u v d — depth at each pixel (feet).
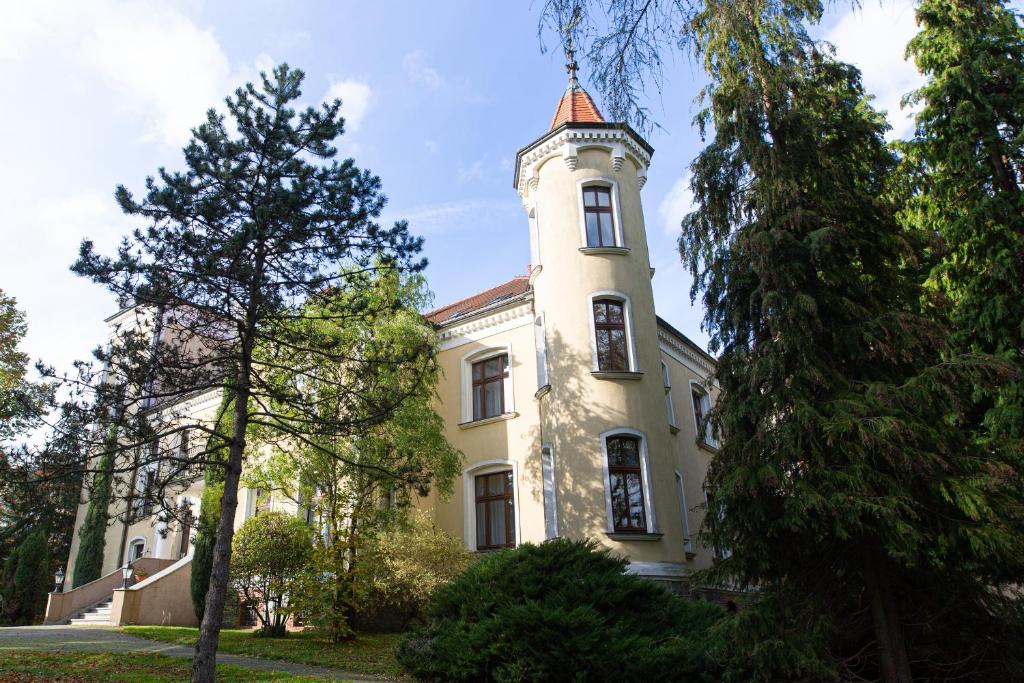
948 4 51.83
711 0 25.63
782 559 31.19
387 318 49.65
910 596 30.89
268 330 37.19
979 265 49.96
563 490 51.60
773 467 29.63
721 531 31.99
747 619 29.58
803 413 29.91
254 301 35.04
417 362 45.19
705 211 38.78
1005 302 45.96
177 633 48.60
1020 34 50.49
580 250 57.41
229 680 32.50
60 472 32.37
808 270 34.71
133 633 48.26
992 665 29.53
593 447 51.49
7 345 87.04
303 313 39.75
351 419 38.58
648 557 48.85
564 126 60.44
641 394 53.88
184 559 62.08
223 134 37.24
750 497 30.66
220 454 40.78
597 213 59.57
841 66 38.17
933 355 33.30
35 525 90.79
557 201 59.72
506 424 59.93
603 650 29.55
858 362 33.47
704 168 38.99
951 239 49.93
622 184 60.64
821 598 30.55
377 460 45.29
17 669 32.58
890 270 36.14
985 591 29.89
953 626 30.27
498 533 57.98
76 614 66.39
